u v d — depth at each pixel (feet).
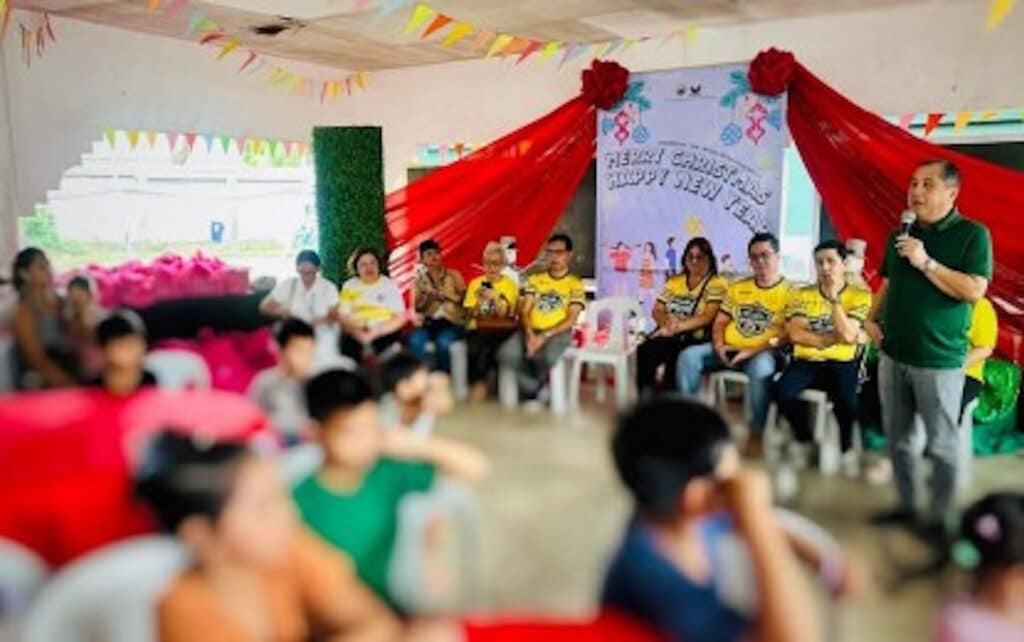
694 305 14.23
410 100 20.57
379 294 16.02
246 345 10.55
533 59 18.57
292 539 3.60
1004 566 3.59
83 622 4.03
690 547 3.58
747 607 3.44
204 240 19.26
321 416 4.95
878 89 14.93
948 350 8.52
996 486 10.62
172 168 18.34
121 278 11.73
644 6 14.48
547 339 14.89
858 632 6.95
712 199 16.53
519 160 18.40
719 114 16.25
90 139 16.61
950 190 8.36
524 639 3.63
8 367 8.66
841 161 14.98
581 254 18.45
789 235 16.12
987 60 13.85
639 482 3.50
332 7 14.84
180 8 14.76
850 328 10.95
